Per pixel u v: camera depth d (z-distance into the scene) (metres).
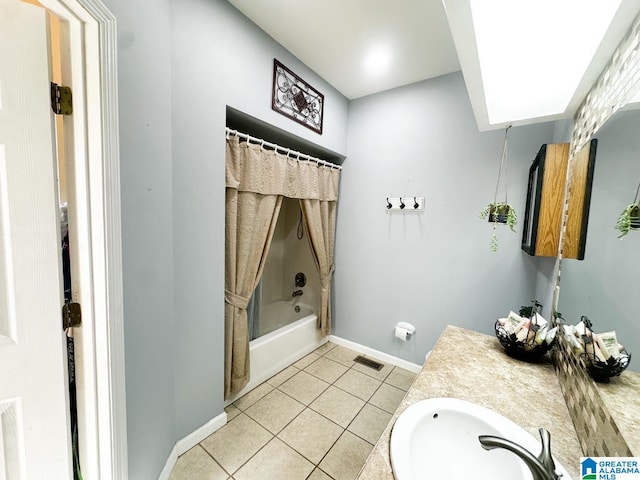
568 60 0.83
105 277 0.84
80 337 0.87
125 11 0.88
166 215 1.20
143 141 1.01
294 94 1.95
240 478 1.35
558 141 1.53
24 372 0.78
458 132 2.03
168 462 1.33
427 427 0.84
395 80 2.19
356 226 2.62
